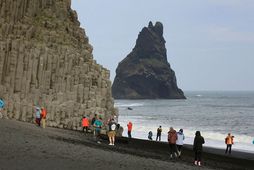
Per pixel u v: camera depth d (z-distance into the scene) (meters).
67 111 55.50
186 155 40.03
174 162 29.33
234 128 120.25
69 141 30.81
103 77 63.38
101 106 60.56
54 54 57.25
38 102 53.62
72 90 57.56
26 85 53.19
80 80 58.78
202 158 40.75
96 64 65.38
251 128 120.88
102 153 25.12
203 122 142.00
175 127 117.88
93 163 19.88
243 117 168.00
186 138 82.56
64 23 68.19
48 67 55.84
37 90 53.62
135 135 83.69
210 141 78.19
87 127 50.81
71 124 55.44
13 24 60.56
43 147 22.86
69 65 58.28
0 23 58.38
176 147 35.22
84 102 58.28
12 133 27.47
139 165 22.14
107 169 18.72
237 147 67.31
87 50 69.69
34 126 41.38
